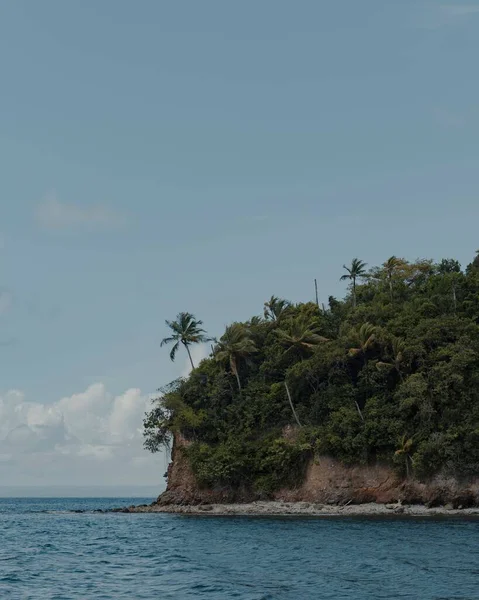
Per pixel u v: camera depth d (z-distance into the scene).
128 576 40.25
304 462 95.19
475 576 38.19
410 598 32.44
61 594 34.50
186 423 104.50
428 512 84.81
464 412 87.94
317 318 113.81
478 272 116.69
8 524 96.00
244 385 111.50
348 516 84.44
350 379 100.19
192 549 53.75
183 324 113.94
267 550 51.56
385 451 90.69
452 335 95.69
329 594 33.75
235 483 98.88
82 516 116.25
